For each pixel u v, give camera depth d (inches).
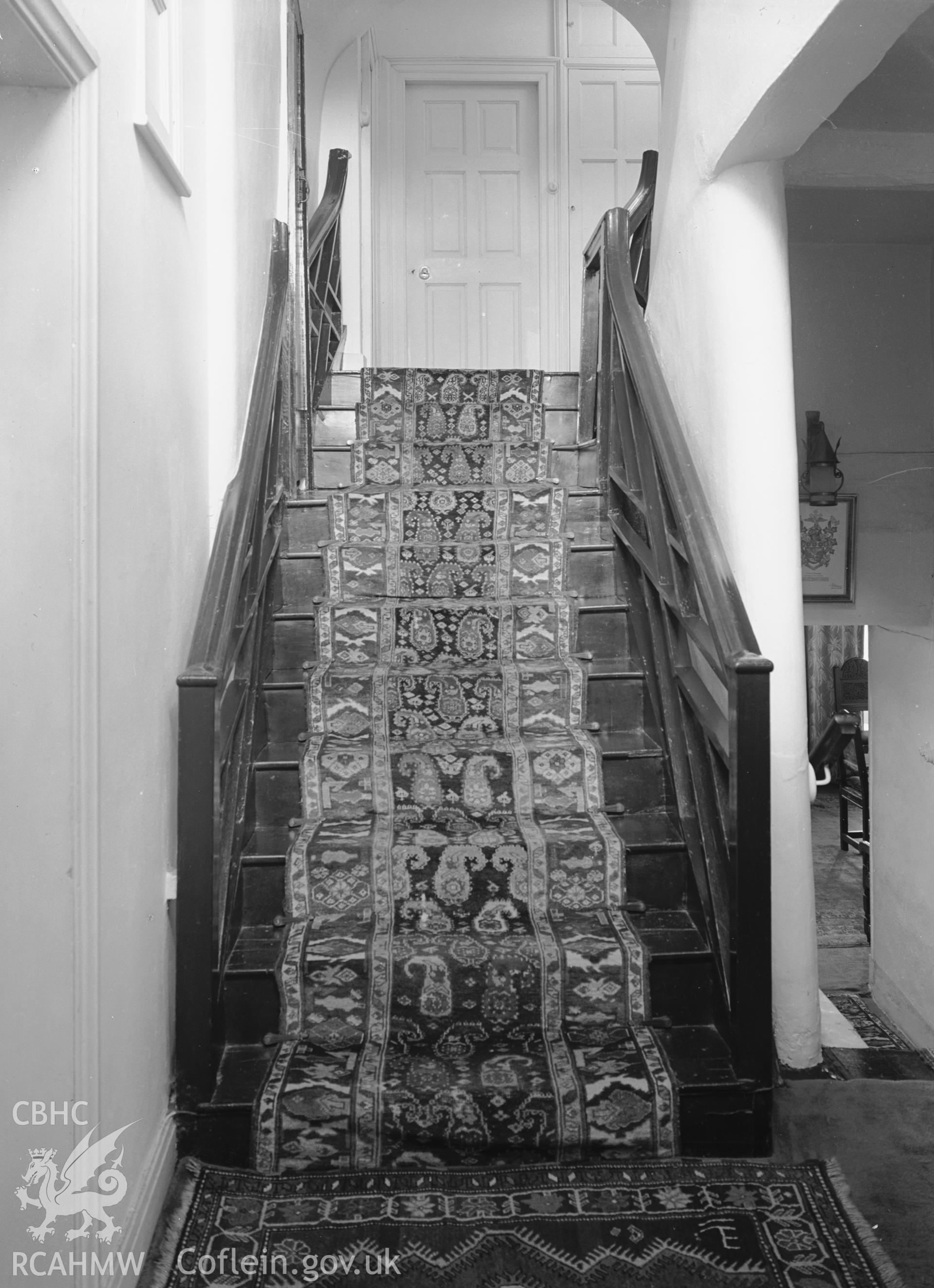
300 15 159.9
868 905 240.1
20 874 64.3
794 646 110.0
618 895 101.8
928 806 179.6
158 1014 81.4
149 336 81.7
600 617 129.2
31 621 64.6
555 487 144.1
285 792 111.2
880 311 178.1
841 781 323.0
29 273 64.4
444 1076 86.0
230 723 94.5
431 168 247.8
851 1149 87.3
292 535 142.3
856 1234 75.6
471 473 157.8
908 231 169.9
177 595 91.2
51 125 64.5
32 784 64.4
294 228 153.3
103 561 68.1
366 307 228.4
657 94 247.8
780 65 92.7
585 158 247.6
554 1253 73.6
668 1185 81.0
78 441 64.8
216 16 109.8
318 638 127.8
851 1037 184.2
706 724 94.3
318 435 170.4
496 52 245.8
